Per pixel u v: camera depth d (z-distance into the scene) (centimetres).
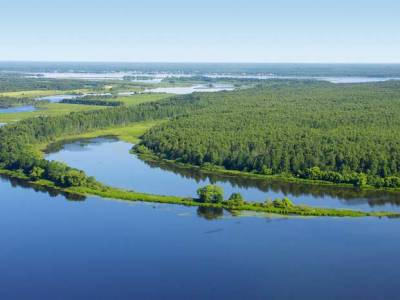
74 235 18938
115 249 17812
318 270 16250
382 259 16888
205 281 15712
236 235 18712
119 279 15938
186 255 17300
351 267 16400
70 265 16812
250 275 16000
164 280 15812
